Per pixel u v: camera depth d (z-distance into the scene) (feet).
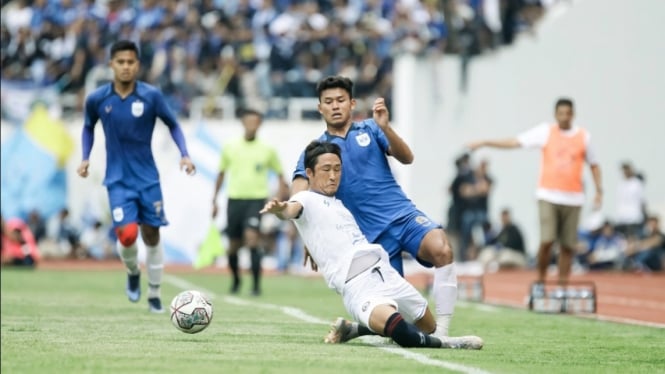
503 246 329.31
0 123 354.74
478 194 331.16
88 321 144.25
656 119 345.31
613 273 326.03
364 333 118.32
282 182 222.48
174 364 96.68
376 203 122.52
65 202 349.82
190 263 329.72
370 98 356.59
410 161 122.21
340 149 118.32
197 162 326.85
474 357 107.34
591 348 124.36
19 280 245.86
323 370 94.17
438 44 345.92
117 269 302.25
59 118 358.02
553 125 202.28
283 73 362.74
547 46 345.92
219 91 359.66
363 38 366.63
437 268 121.19
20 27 378.32
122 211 155.12
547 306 184.24
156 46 366.84
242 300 199.21
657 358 114.62
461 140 343.67
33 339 118.21
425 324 116.16
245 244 219.82
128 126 154.81
